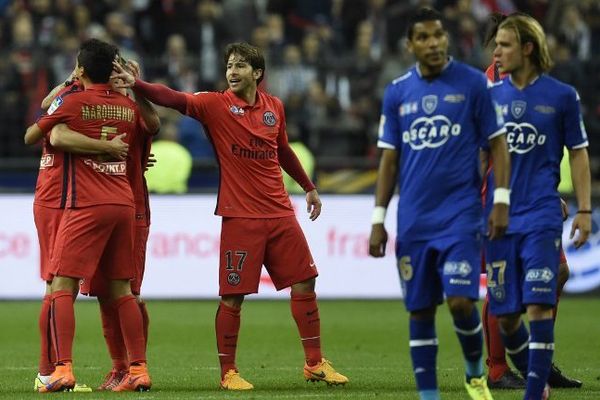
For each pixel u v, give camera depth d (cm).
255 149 3391
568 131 2842
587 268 6238
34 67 7206
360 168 6744
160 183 6525
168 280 6212
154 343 4672
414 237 2614
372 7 8094
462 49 7688
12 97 7156
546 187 2806
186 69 7325
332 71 7512
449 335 4891
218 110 3384
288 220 3422
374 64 7538
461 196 2603
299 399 3033
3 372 3775
